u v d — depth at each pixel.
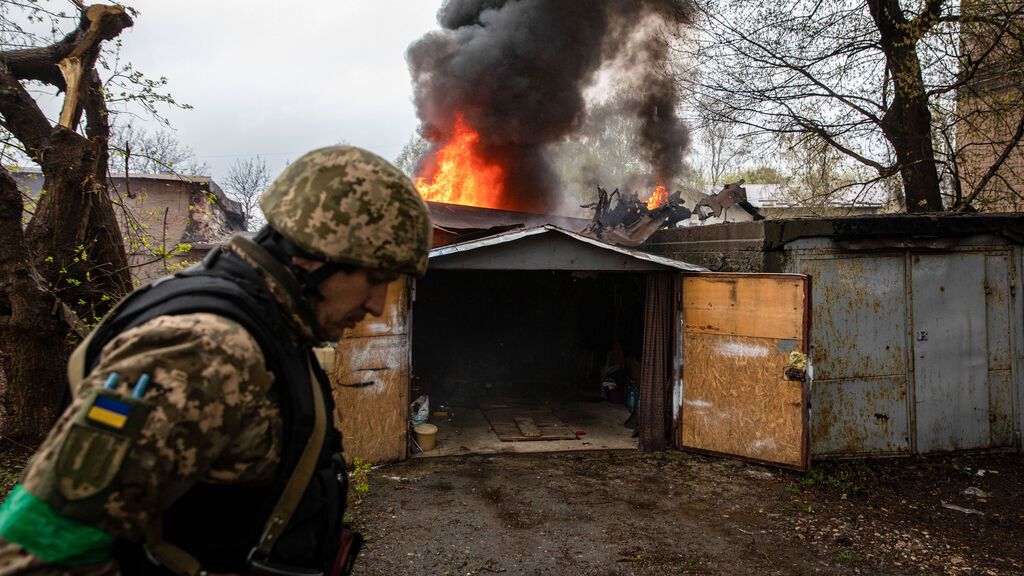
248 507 1.00
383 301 1.20
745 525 5.00
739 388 6.61
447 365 10.84
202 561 0.97
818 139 11.41
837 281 6.78
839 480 6.11
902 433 6.91
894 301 6.89
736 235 7.51
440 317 10.85
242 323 0.96
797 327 6.23
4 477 4.51
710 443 6.79
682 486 5.90
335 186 1.08
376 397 6.36
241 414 0.92
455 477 6.08
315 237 1.05
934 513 5.35
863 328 6.83
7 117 5.03
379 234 1.09
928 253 6.95
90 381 0.86
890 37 10.16
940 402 6.99
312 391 1.10
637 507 5.36
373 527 4.82
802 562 4.38
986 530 5.00
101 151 5.21
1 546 0.80
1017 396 7.14
